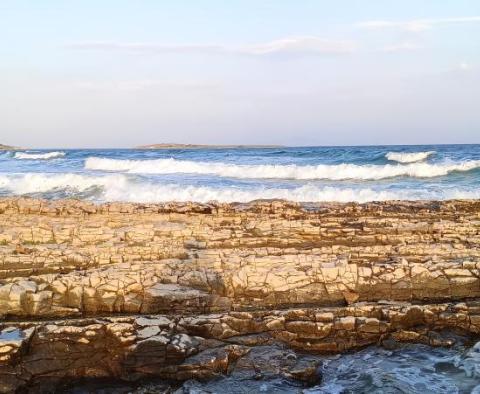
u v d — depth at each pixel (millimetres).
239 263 11586
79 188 25531
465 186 24156
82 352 9227
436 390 8445
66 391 8953
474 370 8914
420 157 35125
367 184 26078
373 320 9922
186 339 9359
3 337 9008
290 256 11836
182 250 12500
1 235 13484
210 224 14867
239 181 28203
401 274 10992
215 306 10648
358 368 9273
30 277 10938
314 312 10070
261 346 9633
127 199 23312
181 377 9062
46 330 9344
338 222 14297
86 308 10531
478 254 11883
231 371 9109
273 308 10688
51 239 13508
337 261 11500
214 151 61656
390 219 14531
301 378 9008
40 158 53719
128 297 10555
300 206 16797
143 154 55594
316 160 39344
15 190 25672
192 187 24594
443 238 13227
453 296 10867
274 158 43531
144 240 13391
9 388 8688
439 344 9758
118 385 9031
